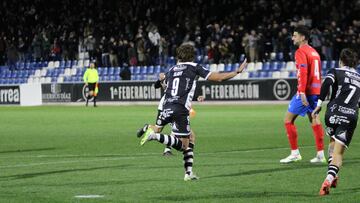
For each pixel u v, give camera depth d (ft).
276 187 84.02
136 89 319.68
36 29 381.60
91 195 79.00
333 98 83.30
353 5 307.99
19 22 390.21
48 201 75.10
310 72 109.09
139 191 81.71
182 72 90.38
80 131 180.24
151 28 335.06
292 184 86.38
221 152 127.75
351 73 82.74
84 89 331.57
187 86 90.02
